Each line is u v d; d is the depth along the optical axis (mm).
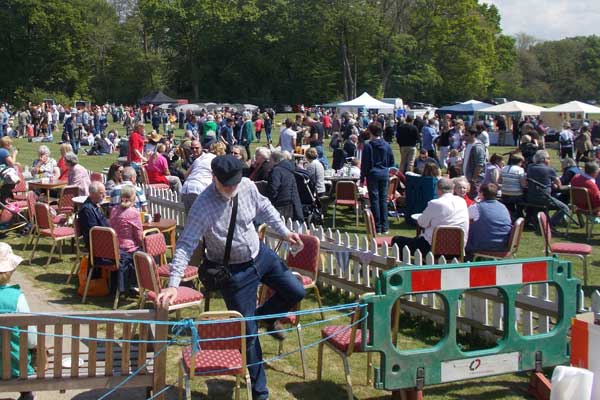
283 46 82750
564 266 5383
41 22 73375
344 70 77625
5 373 4520
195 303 6559
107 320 4555
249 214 5055
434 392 5605
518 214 13117
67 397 5438
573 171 14391
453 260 7332
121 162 16578
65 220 11375
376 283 4914
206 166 10008
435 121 31047
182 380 5133
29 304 7934
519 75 118250
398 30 77125
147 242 8016
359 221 13914
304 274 7230
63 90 81312
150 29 88312
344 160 17078
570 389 4711
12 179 12398
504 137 37188
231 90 89062
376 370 4906
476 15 77750
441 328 7172
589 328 4965
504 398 5508
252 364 5016
